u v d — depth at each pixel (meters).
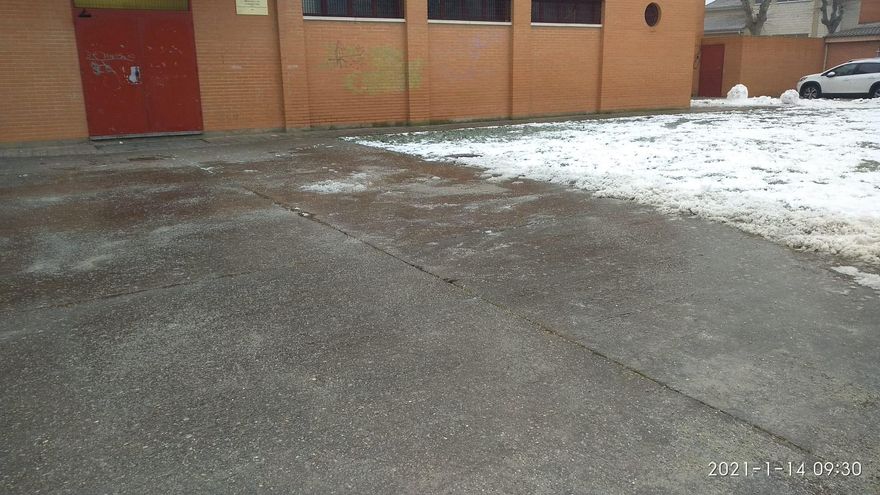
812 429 2.78
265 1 14.54
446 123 17.41
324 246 5.66
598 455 2.61
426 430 2.79
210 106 14.45
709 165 9.30
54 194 8.12
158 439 2.75
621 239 5.76
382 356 3.49
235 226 6.41
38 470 2.55
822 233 5.66
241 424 2.86
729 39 27.92
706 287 4.50
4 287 4.69
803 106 22.44
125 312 4.17
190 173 9.69
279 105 15.19
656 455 2.61
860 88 24.75
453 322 3.94
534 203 7.30
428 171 9.65
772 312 4.04
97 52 13.12
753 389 3.11
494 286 4.58
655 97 20.62
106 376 3.31
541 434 2.76
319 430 2.80
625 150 11.15
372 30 15.92
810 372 3.27
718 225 6.17
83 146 12.82
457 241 5.78
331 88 15.71
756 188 7.52
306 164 10.51
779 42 28.41
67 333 3.85
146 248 5.66
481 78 17.70
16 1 12.21
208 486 2.45
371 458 2.60
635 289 4.48
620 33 19.45
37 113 12.78
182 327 3.92
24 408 3.01
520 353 3.51
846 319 3.91
